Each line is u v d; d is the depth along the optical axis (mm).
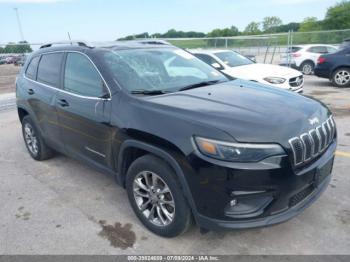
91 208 3621
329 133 3057
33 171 4688
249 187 2443
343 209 3346
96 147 3508
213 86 3627
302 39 18609
